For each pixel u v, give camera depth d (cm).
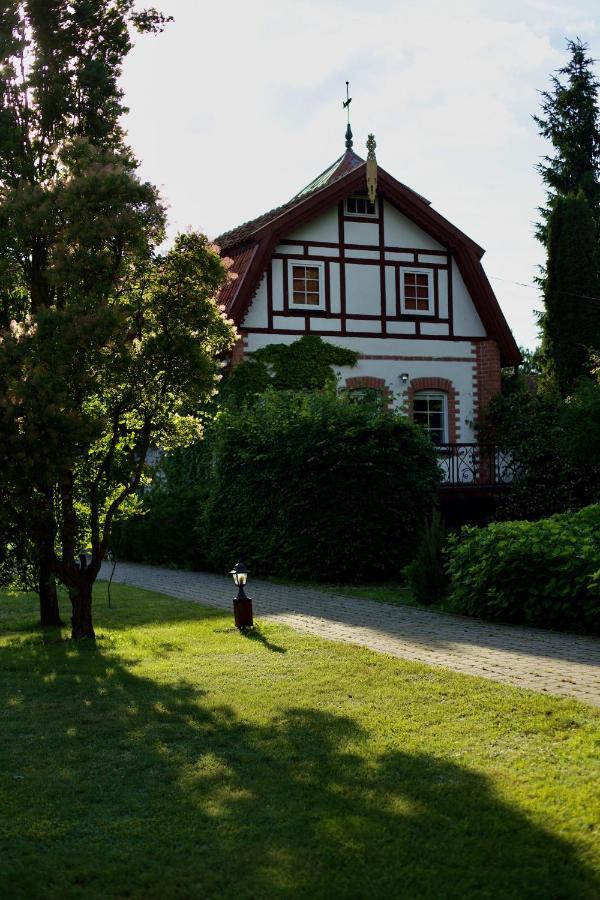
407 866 438
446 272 2422
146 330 1091
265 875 435
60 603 1561
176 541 2041
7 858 462
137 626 1201
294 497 1664
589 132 3631
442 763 574
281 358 2233
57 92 1131
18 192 1030
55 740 662
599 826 468
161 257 1084
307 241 2283
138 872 443
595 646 956
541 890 410
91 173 1001
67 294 1052
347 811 505
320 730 657
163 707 742
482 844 455
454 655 919
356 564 1648
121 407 1084
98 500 1195
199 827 494
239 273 2198
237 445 1833
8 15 1125
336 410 1695
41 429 960
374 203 2350
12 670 923
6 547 1131
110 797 542
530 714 673
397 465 1694
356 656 917
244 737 650
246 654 954
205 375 1071
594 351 2458
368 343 2330
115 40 1172
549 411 2220
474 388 2438
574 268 2858
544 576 1113
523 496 2161
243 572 1127
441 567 1344
